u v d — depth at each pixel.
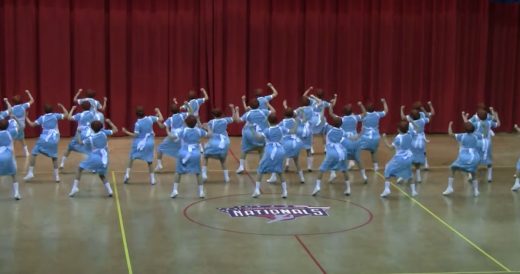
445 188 13.86
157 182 13.93
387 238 10.65
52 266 9.22
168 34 19.42
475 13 20.66
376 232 10.93
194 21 19.53
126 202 12.42
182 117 14.68
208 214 11.77
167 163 15.67
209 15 19.42
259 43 19.86
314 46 20.02
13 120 15.06
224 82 19.88
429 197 13.13
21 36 18.64
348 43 20.19
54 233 10.60
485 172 15.49
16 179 12.77
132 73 19.39
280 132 12.78
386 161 16.27
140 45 19.33
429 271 9.27
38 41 18.89
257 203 12.52
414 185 13.26
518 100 21.52
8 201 12.33
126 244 10.16
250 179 14.33
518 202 12.91
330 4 20.02
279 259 9.65
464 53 20.78
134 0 19.16
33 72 18.86
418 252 10.02
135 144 13.70
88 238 10.40
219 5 19.44
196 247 10.09
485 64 20.86
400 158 12.94
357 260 9.66
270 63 20.09
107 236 10.51
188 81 19.62
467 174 14.92
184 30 19.45
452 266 9.48
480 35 20.75
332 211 12.08
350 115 14.12
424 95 20.77
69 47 18.95
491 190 13.80
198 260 9.55
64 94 19.03
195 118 12.64
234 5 19.53
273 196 13.02
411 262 9.61
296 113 14.97
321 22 20.06
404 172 12.95
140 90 19.45
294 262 9.54
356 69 20.28
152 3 19.27
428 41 20.59
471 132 13.11
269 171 12.77
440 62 20.59
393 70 20.55
